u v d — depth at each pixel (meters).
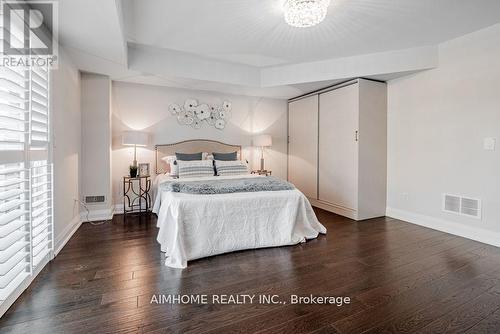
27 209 1.82
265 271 2.15
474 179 2.90
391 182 3.91
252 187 2.89
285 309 1.62
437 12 2.41
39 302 1.66
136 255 2.44
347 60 3.65
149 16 2.47
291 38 3.00
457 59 3.02
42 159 2.16
